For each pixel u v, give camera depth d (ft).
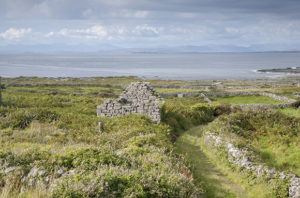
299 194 35.81
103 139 51.70
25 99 108.68
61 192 24.22
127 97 80.64
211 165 49.52
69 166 33.22
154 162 36.45
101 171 28.73
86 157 34.78
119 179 27.58
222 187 39.06
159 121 74.59
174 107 97.96
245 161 46.03
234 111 107.86
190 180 32.63
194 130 81.15
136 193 25.43
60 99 125.39
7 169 30.94
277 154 58.54
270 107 124.06
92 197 24.32
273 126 79.82
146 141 48.67
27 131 58.08
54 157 34.24
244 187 39.86
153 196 26.53
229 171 45.88
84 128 62.08
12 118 66.44
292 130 75.51
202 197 33.73
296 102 124.98
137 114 74.54
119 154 38.47
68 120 69.92
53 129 59.88
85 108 94.84
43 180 28.89
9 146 43.11
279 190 38.09
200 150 59.31
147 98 78.89
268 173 41.37
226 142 55.06
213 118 102.27
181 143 63.21
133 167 33.96
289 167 51.01
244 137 72.74
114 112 77.30
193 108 102.83
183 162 44.11
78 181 25.96
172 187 28.45
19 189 27.32
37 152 36.50
